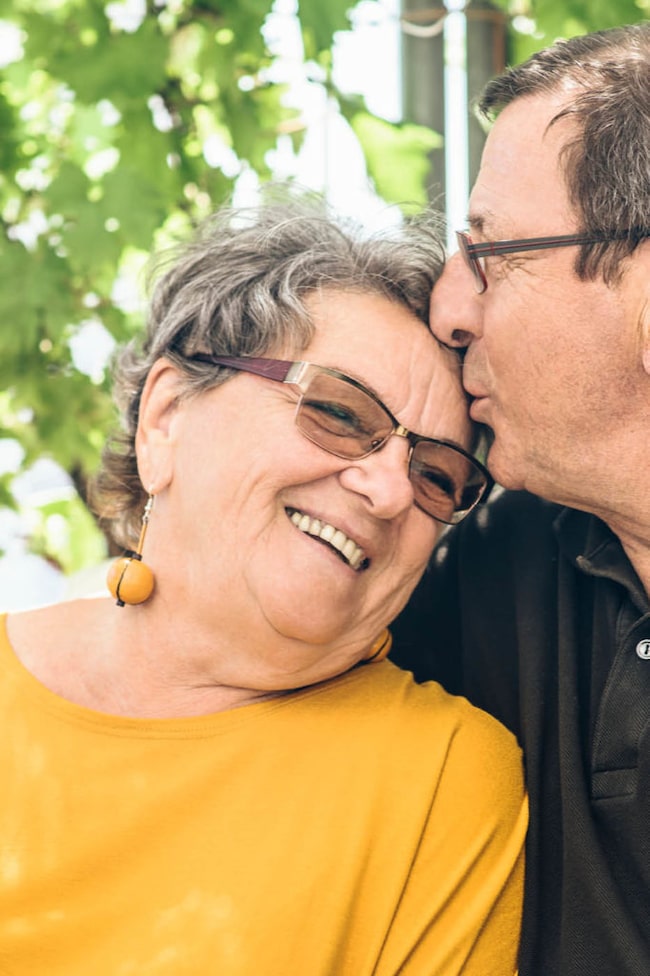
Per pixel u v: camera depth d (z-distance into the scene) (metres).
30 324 3.66
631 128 2.15
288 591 2.21
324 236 2.35
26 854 2.25
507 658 2.47
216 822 2.23
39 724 2.36
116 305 3.92
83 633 2.47
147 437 2.38
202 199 3.77
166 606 2.33
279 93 3.79
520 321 2.23
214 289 2.34
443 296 2.31
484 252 2.25
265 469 2.22
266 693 2.36
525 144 2.26
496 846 2.29
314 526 2.25
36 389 3.77
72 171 3.66
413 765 2.28
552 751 2.32
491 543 2.58
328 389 2.23
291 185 2.59
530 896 2.28
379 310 2.30
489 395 2.33
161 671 2.35
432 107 3.56
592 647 2.33
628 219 2.14
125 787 2.27
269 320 2.27
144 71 3.64
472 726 2.35
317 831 2.21
